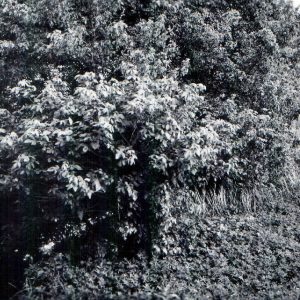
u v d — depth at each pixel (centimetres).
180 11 878
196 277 496
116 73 795
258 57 890
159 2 835
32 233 607
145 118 514
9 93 754
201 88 598
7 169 603
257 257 554
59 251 589
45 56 770
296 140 973
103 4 759
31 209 590
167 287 432
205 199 809
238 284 477
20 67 761
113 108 494
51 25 770
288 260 546
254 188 857
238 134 834
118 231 553
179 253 577
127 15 897
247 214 796
